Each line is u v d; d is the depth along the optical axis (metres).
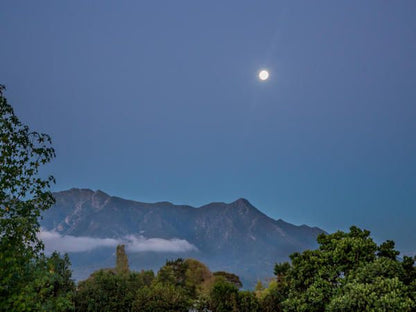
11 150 11.16
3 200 10.86
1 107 11.55
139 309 38.56
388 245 30.41
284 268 40.59
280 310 38.34
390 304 22.33
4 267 9.89
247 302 39.94
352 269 28.34
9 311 9.58
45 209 11.80
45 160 11.94
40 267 11.27
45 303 11.16
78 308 35.94
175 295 41.09
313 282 29.94
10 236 10.50
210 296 42.72
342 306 23.86
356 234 32.00
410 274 26.64
